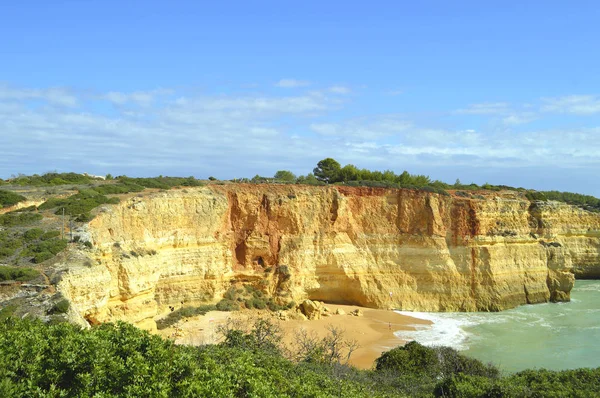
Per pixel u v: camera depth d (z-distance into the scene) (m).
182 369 17.34
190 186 59.91
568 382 28.08
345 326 52.50
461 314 60.75
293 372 25.58
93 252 36.69
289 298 57.44
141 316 41.66
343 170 85.69
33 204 44.53
